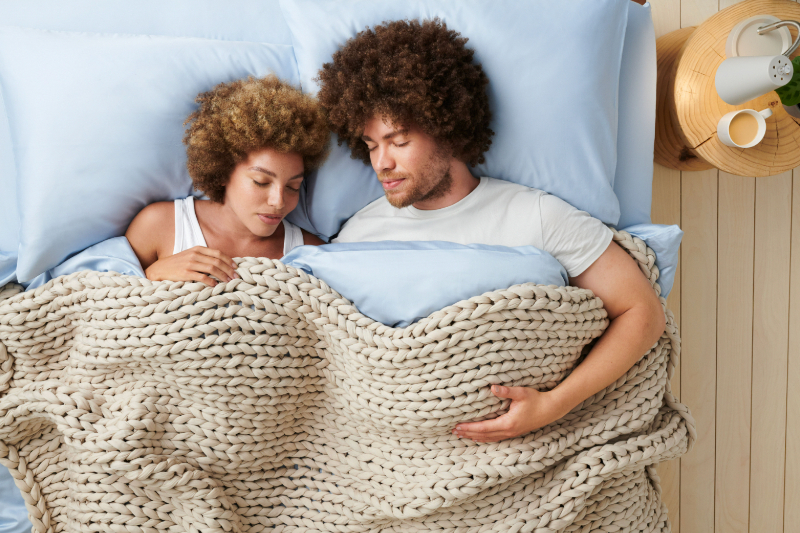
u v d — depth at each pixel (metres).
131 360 0.82
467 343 0.77
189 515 0.83
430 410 0.78
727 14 1.03
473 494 0.81
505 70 0.89
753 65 0.90
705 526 1.31
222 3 1.01
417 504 0.81
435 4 0.91
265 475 0.91
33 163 0.86
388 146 0.86
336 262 0.83
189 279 0.81
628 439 0.87
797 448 1.32
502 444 0.82
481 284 0.79
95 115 0.87
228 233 0.95
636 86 1.02
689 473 1.29
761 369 1.29
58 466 0.94
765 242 1.26
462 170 0.93
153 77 0.89
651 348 0.94
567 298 0.80
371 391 0.81
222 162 0.88
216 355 0.79
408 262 0.81
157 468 0.79
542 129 0.90
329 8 0.93
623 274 0.89
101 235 0.93
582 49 0.88
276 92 0.87
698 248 1.24
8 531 0.95
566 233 0.88
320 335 0.85
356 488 0.88
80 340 0.87
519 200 0.91
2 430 0.87
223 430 0.83
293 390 0.86
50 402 0.84
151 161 0.91
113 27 0.98
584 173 0.92
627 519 0.91
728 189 1.24
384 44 0.84
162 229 0.93
